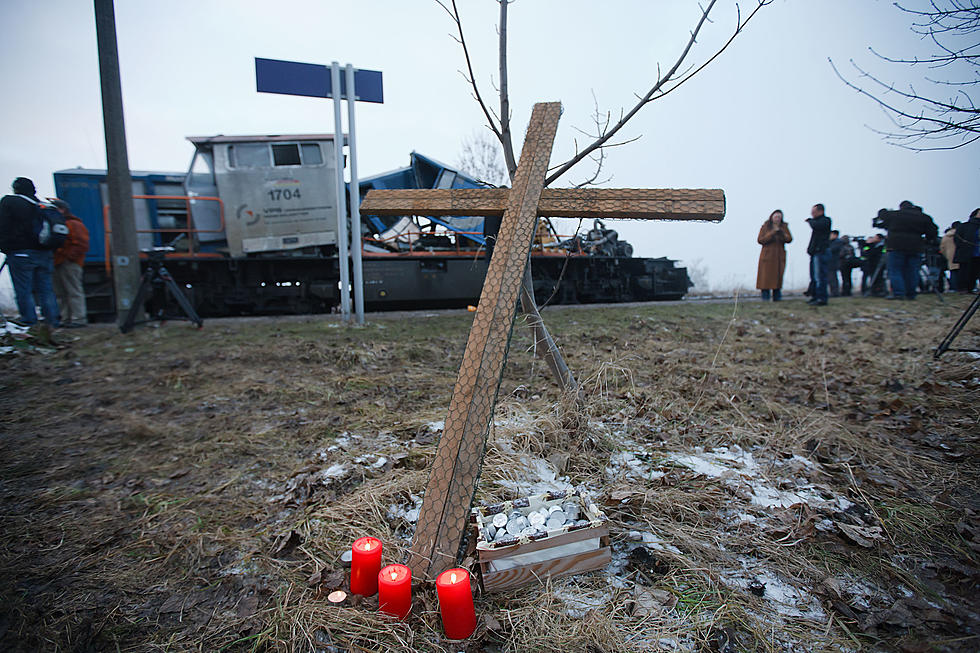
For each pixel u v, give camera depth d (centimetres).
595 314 827
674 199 199
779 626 155
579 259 1175
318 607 166
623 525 207
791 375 423
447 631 151
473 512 205
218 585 183
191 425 337
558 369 297
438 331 664
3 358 489
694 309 912
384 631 154
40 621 164
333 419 343
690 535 199
